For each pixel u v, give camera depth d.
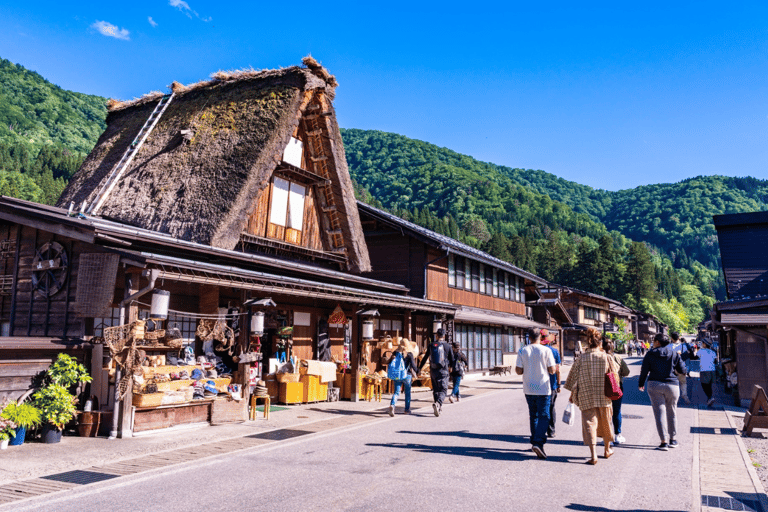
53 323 10.14
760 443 9.16
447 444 8.40
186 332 11.28
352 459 7.25
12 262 11.11
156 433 9.05
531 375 7.64
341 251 17.94
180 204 13.62
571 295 53.25
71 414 8.42
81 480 6.11
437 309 17.95
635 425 10.76
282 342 13.74
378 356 17.86
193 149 14.91
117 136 17.70
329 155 17.05
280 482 6.05
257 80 15.98
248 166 13.85
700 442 9.01
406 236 22.30
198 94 17.00
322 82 15.84
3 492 5.61
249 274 10.23
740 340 15.19
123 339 8.81
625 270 101.19
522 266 124.69
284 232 16.19
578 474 6.61
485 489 5.87
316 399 13.70
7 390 8.19
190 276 9.20
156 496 5.50
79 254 9.89
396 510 5.11
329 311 15.88
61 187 133.12
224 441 8.49
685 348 16.03
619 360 8.84
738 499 5.68
